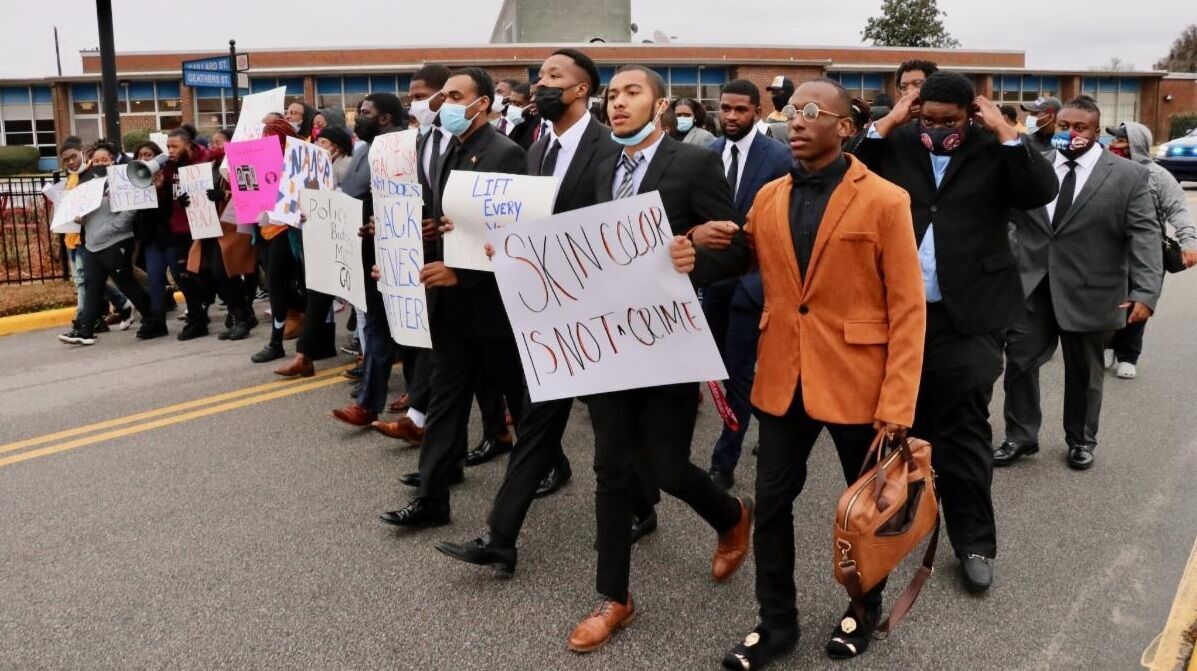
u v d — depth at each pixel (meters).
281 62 35.31
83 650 3.31
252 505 4.65
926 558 3.17
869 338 2.95
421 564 3.97
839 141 2.97
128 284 8.86
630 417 3.33
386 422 5.63
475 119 4.11
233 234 8.27
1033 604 3.58
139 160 8.68
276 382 7.11
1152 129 43.28
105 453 5.50
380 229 4.33
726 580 3.77
